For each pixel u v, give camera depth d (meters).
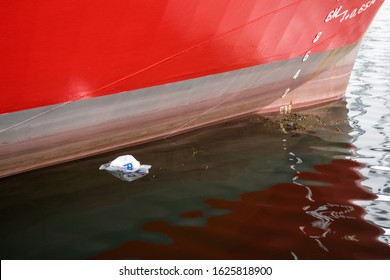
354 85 8.86
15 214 3.97
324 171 4.98
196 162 5.07
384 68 10.44
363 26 7.23
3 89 3.81
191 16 4.43
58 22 3.66
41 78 3.95
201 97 5.47
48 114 4.28
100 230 3.78
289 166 5.07
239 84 5.82
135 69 4.51
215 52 5.04
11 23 3.46
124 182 4.57
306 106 7.30
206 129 5.96
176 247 3.56
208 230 3.81
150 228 3.83
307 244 3.62
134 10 3.99
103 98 4.55
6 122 4.05
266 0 4.98
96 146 4.91
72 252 3.49
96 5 3.74
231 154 5.31
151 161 5.01
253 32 5.23
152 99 4.98
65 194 4.31
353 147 5.66
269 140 5.79
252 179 4.75
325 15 6.02
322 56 6.82
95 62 4.16
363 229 3.85
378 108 7.37
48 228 3.80
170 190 4.46
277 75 6.29
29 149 4.41
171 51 4.62
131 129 5.06
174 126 5.50
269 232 3.78
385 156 5.41
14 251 3.48
